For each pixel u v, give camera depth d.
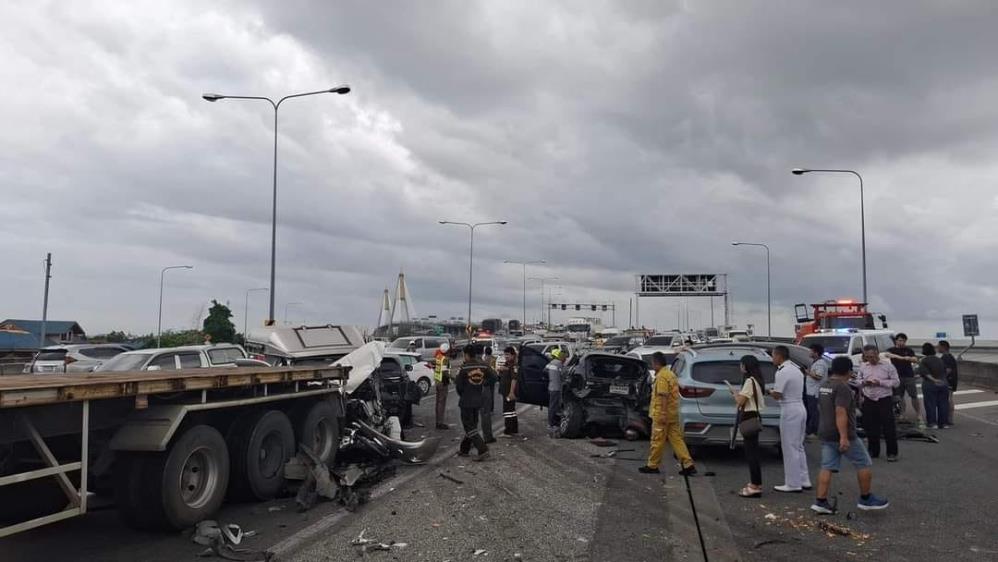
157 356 15.70
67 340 59.94
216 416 8.43
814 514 7.97
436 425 16.55
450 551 6.63
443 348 16.67
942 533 7.15
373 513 8.17
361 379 11.94
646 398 14.38
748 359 9.33
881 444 13.34
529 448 13.22
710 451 12.80
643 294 72.31
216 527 7.22
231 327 51.75
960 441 13.64
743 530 7.33
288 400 9.84
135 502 7.03
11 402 5.35
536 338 53.72
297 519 7.97
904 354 15.60
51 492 6.33
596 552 6.59
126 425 6.98
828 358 17.16
